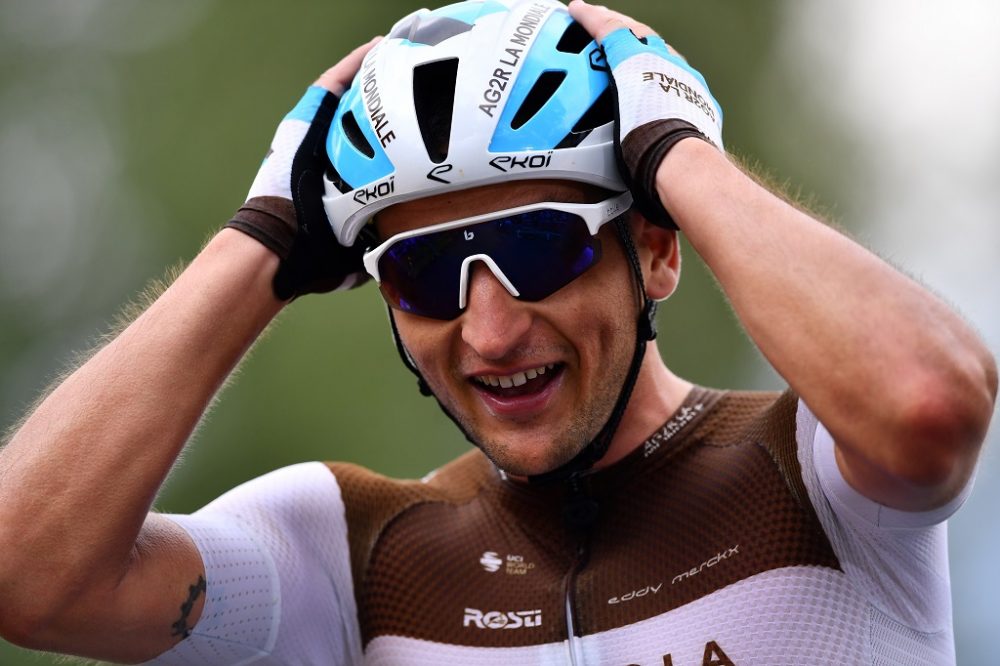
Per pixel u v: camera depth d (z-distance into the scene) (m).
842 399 5.78
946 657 6.95
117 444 6.73
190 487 24.25
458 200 6.80
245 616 7.33
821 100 33.41
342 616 7.73
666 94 6.85
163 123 30.20
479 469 8.20
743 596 6.77
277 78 30.02
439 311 6.88
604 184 6.86
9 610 6.61
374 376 24.50
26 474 6.69
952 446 5.65
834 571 6.68
